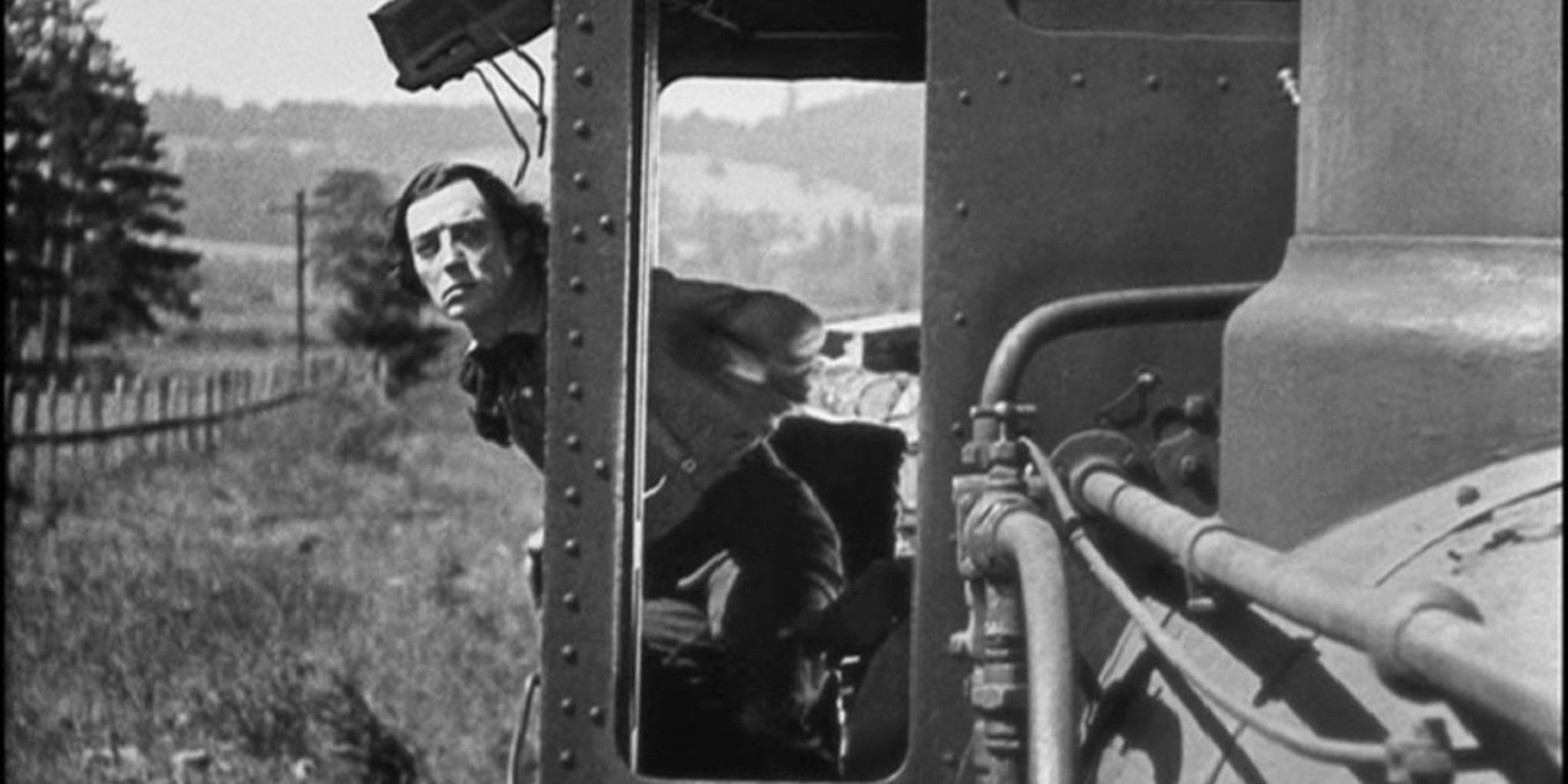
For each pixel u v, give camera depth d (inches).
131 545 725.9
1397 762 84.4
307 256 1640.0
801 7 193.2
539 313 168.2
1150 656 122.7
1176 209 134.5
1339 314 113.1
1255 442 117.8
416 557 852.6
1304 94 120.7
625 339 131.6
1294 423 114.8
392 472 1187.9
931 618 132.9
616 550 131.3
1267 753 106.3
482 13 156.3
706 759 163.2
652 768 162.7
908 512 214.5
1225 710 99.7
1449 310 109.7
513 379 170.1
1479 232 111.0
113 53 784.3
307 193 1644.9
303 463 1157.7
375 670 604.4
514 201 166.6
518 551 927.0
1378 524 107.7
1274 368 116.3
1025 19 136.7
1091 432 132.2
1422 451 109.6
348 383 1583.4
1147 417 132.7
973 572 120.3
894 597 166.6
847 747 157.6
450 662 622.8
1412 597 86.0
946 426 133.7
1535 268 109.7
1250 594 100.3
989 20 134.2
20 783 453.1
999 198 134.1
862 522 191.0
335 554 827.4
